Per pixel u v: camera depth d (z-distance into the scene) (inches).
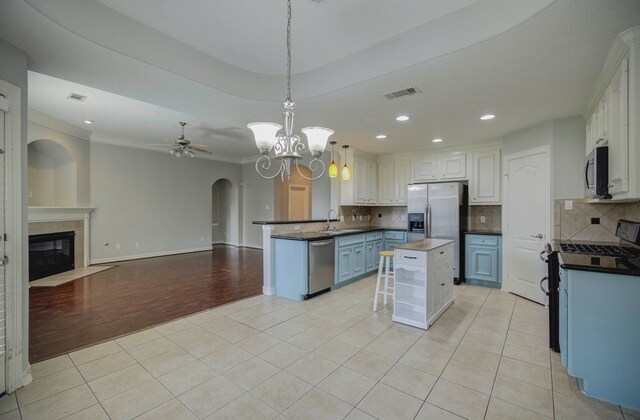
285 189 343.6
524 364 90.6
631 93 70.3
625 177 73.4
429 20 83.6
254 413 69.6
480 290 170.9
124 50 82.2
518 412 69.6
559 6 62.6
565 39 73.7
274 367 89.3
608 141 88.8
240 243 356.2
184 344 104.3
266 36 92.0
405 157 220.5
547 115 133.0
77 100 158.6
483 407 71.4
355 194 211.2
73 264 219.5
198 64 100.0
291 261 156.6
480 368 88.4
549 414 69.0
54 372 86.6
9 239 75.9
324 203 234.5
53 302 149.5
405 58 88.8
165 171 286.4
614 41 74.0
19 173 78.2
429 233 191.9
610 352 72.6
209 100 115.8
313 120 140.3
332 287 171.2
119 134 233.1
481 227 197.5
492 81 97.9
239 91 111.7
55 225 204.4
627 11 63.5
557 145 137.6
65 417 68.3
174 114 181.8
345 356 95.6
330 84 107.3
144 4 77.6
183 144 207.8
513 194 163.6
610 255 90.4
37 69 90.3
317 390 78.0
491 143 184.1
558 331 97.8
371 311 136.7
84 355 96.6
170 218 290.5
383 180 232.7
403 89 104.9
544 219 143.4
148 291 168.9
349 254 184.7
